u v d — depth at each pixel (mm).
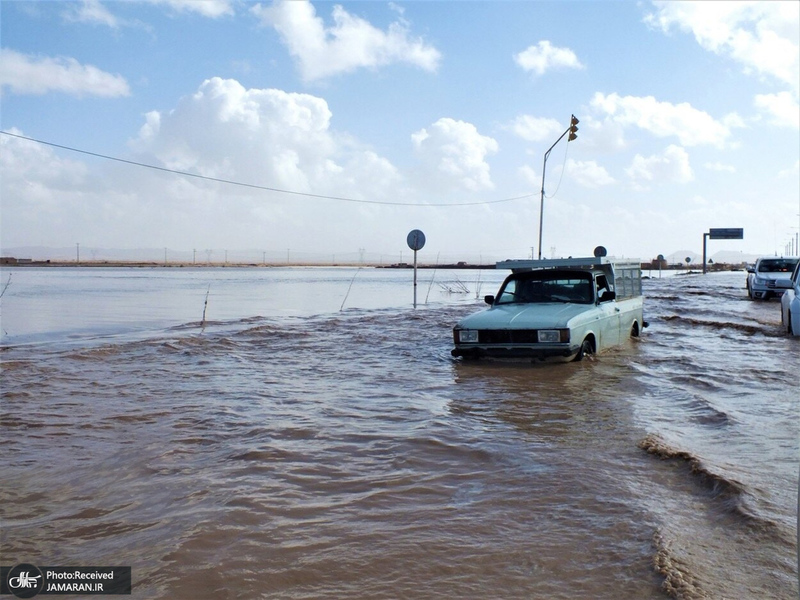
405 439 5352
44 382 7980
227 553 3219
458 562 3129
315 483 4289
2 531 3518
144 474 4461
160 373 8750
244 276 76812
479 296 31031
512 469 4582
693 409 6453
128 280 55438
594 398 7027
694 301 24328
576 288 10203
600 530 3490
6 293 31688
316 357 10352
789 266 24906
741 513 3639
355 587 2895
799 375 8391
